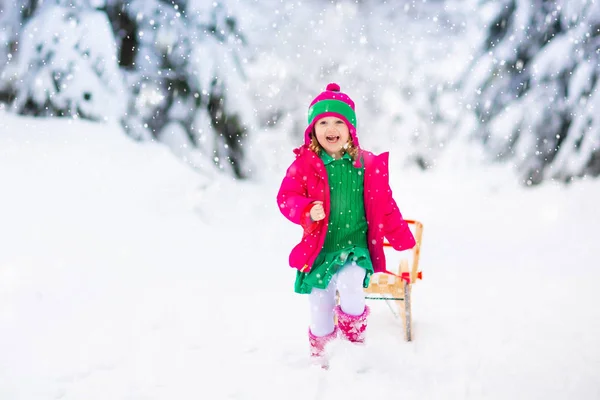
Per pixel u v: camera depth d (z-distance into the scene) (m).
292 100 8.79
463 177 8.41
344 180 2.50
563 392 2.15
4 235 4.21
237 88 6.99
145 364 2.53
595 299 3.50
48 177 5.07
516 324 3.05
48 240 4.30
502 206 7.33
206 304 3.47
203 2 6.84
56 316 3.17
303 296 3.70
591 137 7.64
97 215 4.87
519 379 2.29
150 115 6.65
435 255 5.09
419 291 3.83
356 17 9.40
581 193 7.22
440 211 7.28
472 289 3.86
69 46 6.11
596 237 5.51
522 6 8.20
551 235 5.75
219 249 5.04
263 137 8.31
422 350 2.65
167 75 6.69
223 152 7.01
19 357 2.60
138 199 5.31
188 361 2.56
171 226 5.23
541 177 7.98
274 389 2.23
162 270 4.25
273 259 4.92
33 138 5.62
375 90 9.28
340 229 2.51
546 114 8.01
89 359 2.58
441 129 8.88
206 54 6.78
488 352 2.62
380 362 2.42
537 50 8.26
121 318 3.17
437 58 9.20
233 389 2.25
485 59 8.59
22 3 6.14
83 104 6.13
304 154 2.54
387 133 9.13
